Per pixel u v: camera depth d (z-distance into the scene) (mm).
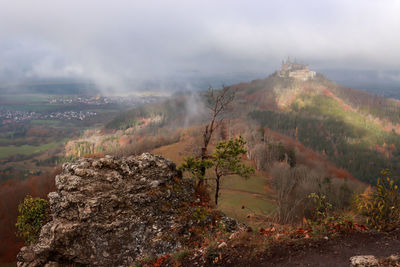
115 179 10273
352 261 4395
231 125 137250
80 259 8258
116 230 8672
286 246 5332
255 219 10117
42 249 8414
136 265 7066
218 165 13789
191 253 6258
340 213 6348
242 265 5102
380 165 165125
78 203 9047
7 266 28172
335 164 144625
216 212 10102
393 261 4180
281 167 70250
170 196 10211
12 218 37312
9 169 155250
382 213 5449
